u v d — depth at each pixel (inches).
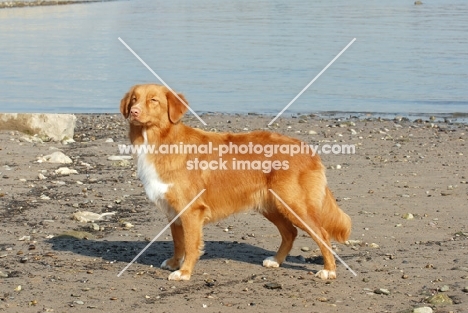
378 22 1772.9
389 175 506.9
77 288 293.9
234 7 2348.7
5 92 961.5
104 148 595.8
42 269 316.5
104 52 1346.0
